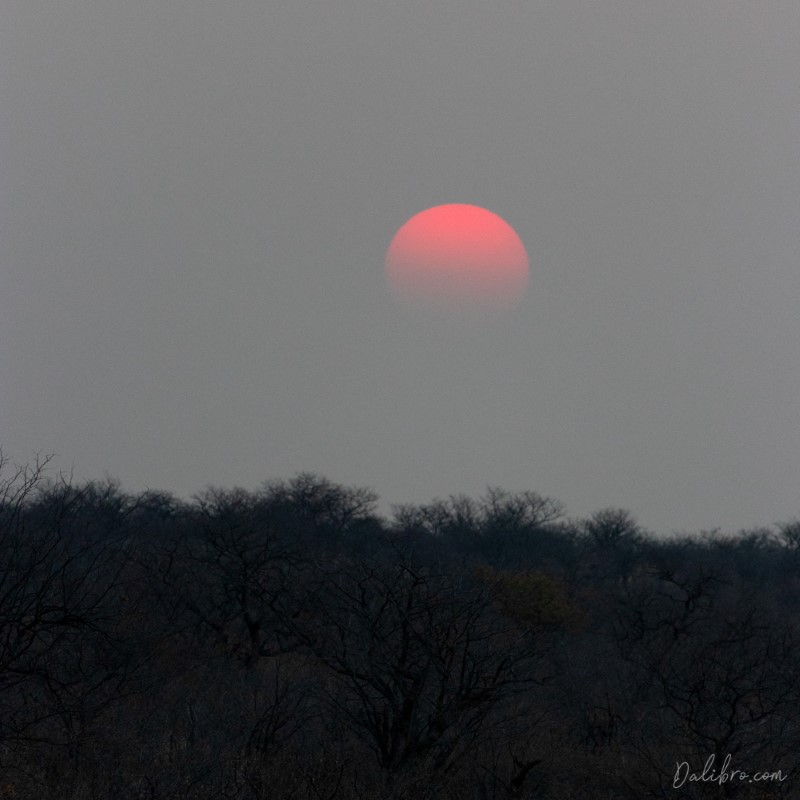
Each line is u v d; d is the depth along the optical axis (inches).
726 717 2058.3
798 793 1891.0
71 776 1766.7
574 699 2506.2
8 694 1968.5
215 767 1795.0
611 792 1930.4
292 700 2261.3
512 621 3129.9
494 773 1891.0
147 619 2466.8
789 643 3002.0
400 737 1931.6
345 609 2057.1
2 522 1724.9
